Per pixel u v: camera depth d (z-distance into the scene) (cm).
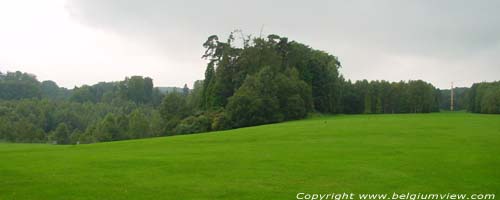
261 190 2370
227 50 12706
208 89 12488
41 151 4362
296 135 5384
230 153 3759
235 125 10406
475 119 7731
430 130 5481
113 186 2488
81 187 2469
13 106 16538
